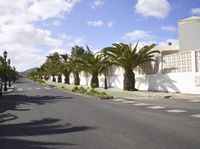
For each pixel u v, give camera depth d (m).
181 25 39.66
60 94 35.16
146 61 36.84
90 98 28.28
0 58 59.97
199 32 38.78
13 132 10.76
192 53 29.69
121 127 11.38
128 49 36.84
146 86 37.66
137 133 10.13
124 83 38.25
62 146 8.42
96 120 13.30
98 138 9.41
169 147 8.12
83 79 66.94
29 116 15.17
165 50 43.50
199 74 29.09
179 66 31.53
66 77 77.31
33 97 30.02
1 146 8.56
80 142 8.88
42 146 8.48
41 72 141.50
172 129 10.83
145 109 17.66
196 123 12.19
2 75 59.16
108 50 38.16
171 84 32.69
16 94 35.94
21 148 8.30
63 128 11.38
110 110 17.31
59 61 87.25
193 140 8.97
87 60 50.50
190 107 18.45
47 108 19.03
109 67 49.69
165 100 24.20
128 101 23.91
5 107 19.92
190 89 29.97
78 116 14.77
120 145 8.41
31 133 10.49
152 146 8.25
